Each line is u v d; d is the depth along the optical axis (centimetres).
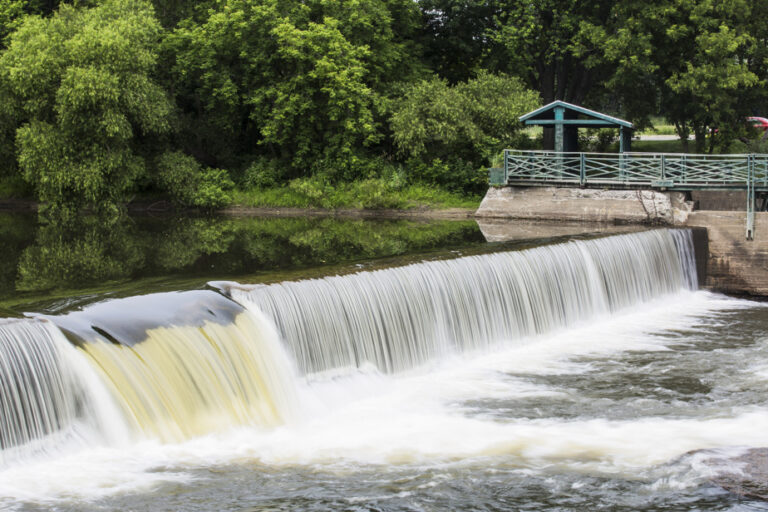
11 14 3784
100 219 3147
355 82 3628
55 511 924
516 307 1791
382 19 3825
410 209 3388
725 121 3803
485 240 2298
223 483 1030
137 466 1056
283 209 3588
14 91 3244
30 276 1684
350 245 2206
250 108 3938
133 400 1115
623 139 2970
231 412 1211
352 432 1253
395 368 1518
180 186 3547
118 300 1262
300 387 1338
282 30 3581
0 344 1027
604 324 1995
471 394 1452
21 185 3659
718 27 3578
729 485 1029
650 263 2248
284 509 965
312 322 1391
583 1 3916
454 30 4197
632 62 3603
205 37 3744
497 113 3516
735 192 3095
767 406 1398
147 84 3369
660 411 1372
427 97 3600
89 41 3203
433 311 1606
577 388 1495
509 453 1174
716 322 2036
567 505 991
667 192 2717
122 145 3344
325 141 3788
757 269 2456
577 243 2012
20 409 1020
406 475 1084
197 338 1222
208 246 2211
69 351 1091
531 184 2972
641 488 1037
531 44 4056
